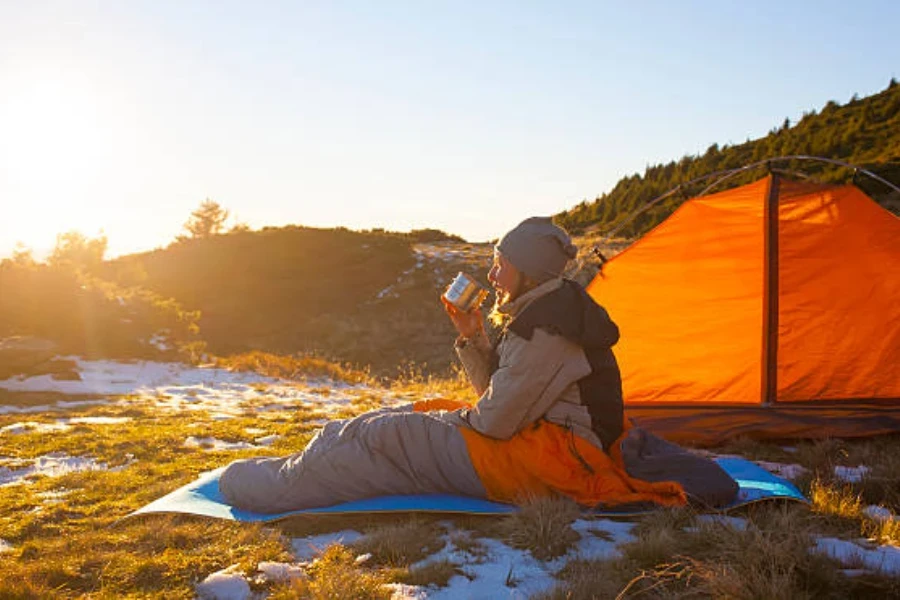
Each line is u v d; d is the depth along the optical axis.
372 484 4.20
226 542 3.82
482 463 4.07
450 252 43.19
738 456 6.14
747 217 7.61
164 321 17.66
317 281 37.56
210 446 7.43
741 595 2.90
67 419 9.58
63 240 33.00
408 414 4.27
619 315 7.88
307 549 3.77
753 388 7.53
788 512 4.10
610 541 3.71
